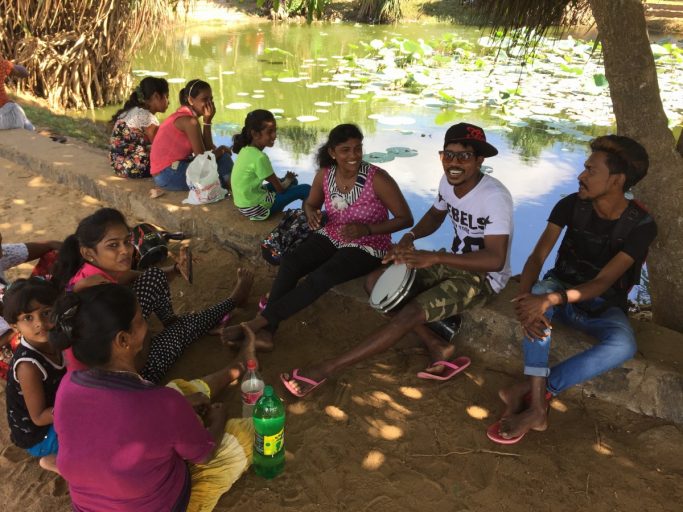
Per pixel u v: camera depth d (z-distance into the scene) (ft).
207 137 16.70
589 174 8.50
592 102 36.42
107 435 5.82
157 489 6.23
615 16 10.34
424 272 9.99
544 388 8.70
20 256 10.57
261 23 62.44
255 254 13.52
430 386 9.93
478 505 7.74
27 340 7.55
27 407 7.56
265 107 33.06
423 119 31.60
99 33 31.32
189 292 12.57
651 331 10.18
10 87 31.19
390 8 65.31
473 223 9.70
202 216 14.42
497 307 10.58
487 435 8.88
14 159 19.19
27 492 7.86
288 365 10.37
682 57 48.39
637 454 8.57
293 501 7.78
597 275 8.98
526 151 26.50
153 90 16.43
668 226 10.74
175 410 6.19
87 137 26.61
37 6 29.55
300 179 22.49
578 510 7.68
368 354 9.42
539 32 13.46
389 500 7.80
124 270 9.03
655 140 10.68
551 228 9.46
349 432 8.93
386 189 10.58
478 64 45.68
